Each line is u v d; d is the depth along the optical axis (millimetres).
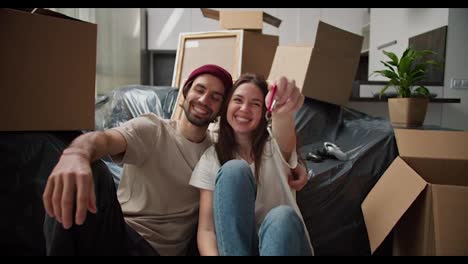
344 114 1729
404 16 2789
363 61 3615
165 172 938
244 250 731
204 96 941
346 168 1246
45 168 888
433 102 1925
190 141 974
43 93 897
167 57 3559
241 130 908
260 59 1856
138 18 3074
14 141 858
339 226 1195
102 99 1768
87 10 2801
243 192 765
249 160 930
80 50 962
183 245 948
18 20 834
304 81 1485
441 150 1166
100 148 753
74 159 656
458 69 2250
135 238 799
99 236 727
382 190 1143
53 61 908
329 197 1202
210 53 1853
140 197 950
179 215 946
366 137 1395
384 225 1051
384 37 3148
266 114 912
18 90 851
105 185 731
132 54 3094
